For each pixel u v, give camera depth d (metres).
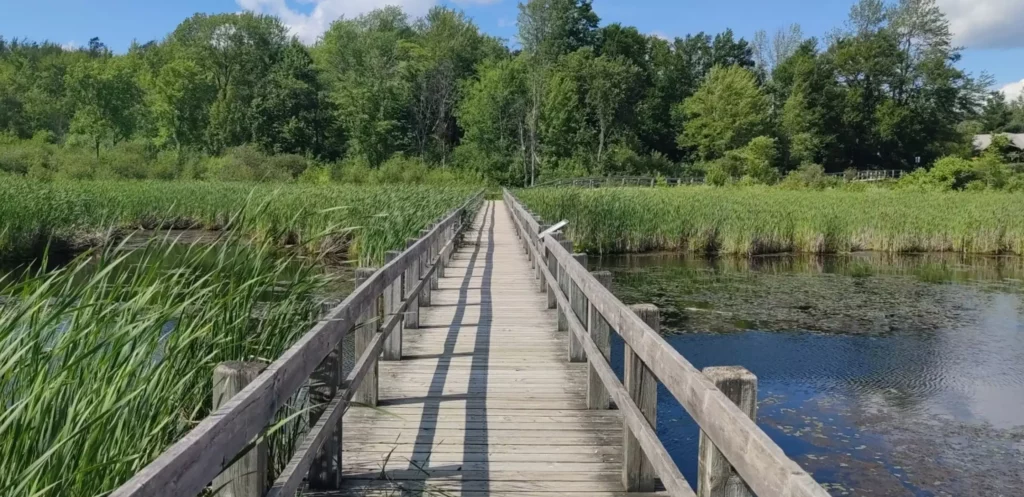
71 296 2.97
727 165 57.94
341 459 3.72
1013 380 8.32
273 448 3.41
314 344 2.90
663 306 12.50
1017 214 21.95
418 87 69.19
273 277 3.96
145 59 70.31
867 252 21.61
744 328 10.81
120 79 57.78
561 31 72.81
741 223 20.45
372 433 4.36
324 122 62.47
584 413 4.76
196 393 3.29
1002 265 19.06
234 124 59.34
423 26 84.75
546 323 7.71
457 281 10.73
